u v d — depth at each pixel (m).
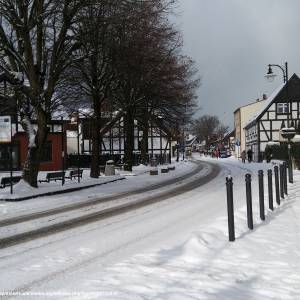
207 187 22.84
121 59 26.39
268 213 12.86
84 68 29.48
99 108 31.09
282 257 8.04
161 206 15.85
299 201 15.09
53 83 22.62
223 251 8.48
